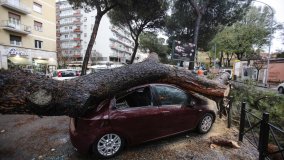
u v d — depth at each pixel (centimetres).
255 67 2233
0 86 216
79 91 265
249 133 432
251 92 732
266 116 291
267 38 2416
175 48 785
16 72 243
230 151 335
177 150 332
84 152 282
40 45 2456
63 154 311
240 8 1306
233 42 2622
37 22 2388
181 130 365
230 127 459
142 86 332
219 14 1359
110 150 295
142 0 1240
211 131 427
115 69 344
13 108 225
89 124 275
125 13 1484
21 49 2145
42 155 308
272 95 695
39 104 233
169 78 385
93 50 5094
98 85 289
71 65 4634
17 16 2111
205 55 5294
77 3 1167
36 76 255
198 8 993
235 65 2411
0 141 355
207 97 452
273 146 362
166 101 350
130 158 301
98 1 1123
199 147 345
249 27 2456
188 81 405
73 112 262
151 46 3803
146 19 1662
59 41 5369
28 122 464
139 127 312
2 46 1930
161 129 336
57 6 5378
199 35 1630
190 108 375
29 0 2241
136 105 319
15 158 298
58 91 248
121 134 299
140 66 358
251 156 320
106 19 5238
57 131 407
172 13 1673
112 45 5506
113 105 296
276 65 2086
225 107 556
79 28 5184
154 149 333
